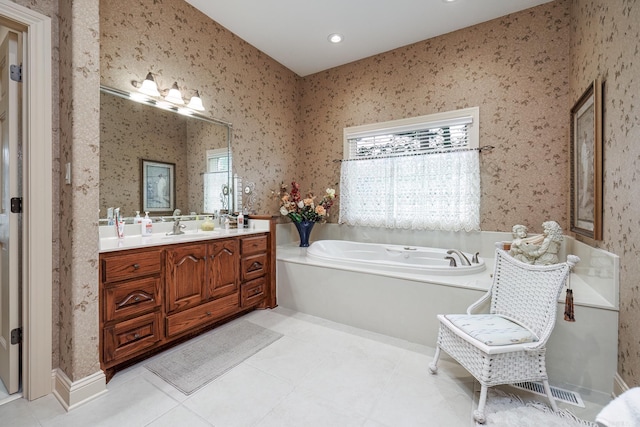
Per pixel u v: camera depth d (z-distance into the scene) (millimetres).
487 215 2855
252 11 2707
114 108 2168
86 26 1542
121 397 1598
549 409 1496
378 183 3396
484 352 1425
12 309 1603
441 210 3016
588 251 1998
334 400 1586
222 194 2990
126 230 2211
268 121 3557
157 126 2443
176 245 2020
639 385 1365
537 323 1587
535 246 2111
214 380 1757
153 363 1930
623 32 1521
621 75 1543
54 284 1620
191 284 2127
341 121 3738
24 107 1524
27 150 1523
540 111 2611
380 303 2393
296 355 2053
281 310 2902
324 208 3621
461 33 2951
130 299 1759
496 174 2805
